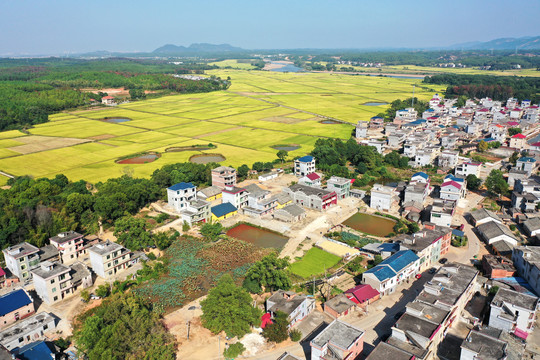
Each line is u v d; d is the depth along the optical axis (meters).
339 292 110.88
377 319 99.00
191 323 99.31
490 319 93.62
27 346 85.50
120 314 94.69
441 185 185.75
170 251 136.38
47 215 143.25
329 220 159.62
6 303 100.12
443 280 102.44
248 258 131.12
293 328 96.19
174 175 191.00
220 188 184.00
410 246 122.44
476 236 145.00
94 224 151.50
